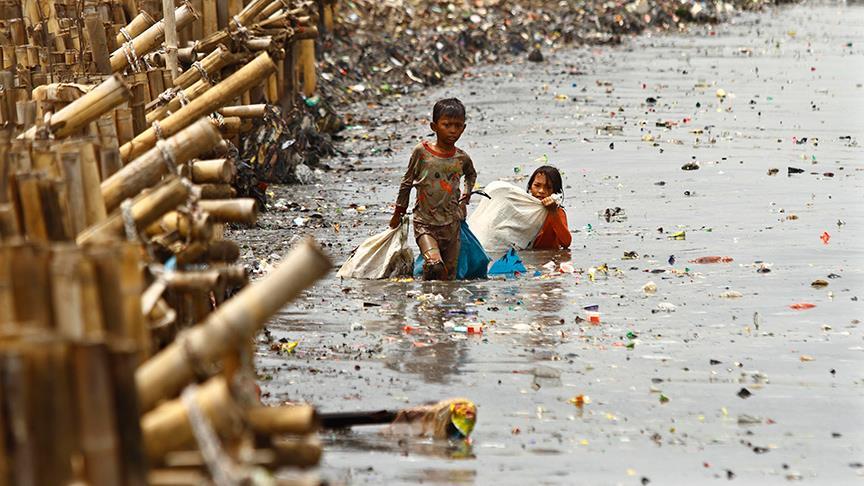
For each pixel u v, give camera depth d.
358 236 35.41
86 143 15.79
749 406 20.77
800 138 52.09
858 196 40.31
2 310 11.38
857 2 124.50
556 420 20.06
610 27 94.31
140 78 25.80
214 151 21.09
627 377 22.30
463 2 91.38
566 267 31.45
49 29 29.62
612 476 17.64
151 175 16.25
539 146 50.66
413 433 19.41
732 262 31.73
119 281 11.60
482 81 71.50
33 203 14.13
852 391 21.55
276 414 12.06
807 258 31.98
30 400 10.88
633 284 29.66
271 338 24.86
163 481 11.59
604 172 44.91
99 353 10.91
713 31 98.38
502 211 34.12
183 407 11.71
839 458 18.42
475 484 17.25
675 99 63.59
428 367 22.94
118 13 32.72
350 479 17.36
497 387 21.75
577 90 67.25
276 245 34.00
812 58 81.31
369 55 69.75
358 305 27.84
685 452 18.64
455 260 30.91
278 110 44.62
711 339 24.73
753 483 17.42
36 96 21.27
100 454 10.93
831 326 25.62
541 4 97.31
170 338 15.00
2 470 10.81
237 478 11.33
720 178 43.56
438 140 30.91
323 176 44.56
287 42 42.53
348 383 21.91
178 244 16.53
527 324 25.98
